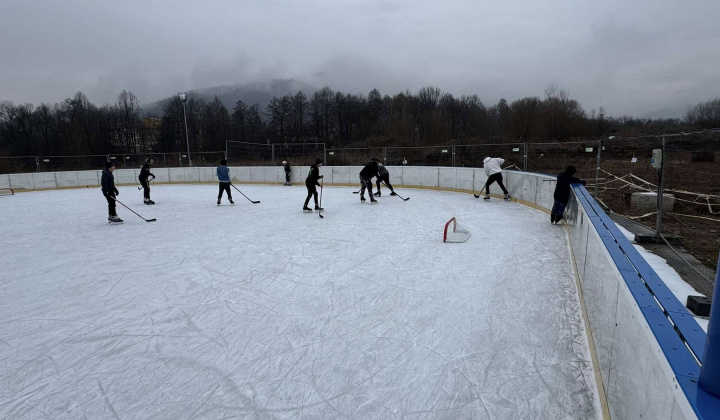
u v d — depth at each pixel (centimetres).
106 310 425
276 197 1388
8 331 381
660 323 155
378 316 394
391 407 260
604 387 246
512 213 952
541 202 978
